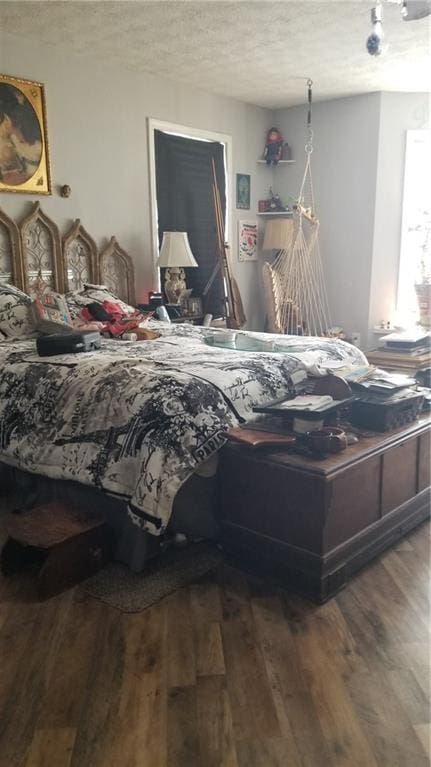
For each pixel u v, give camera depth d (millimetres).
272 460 2084
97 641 1833
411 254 5340
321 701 1577
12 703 1575
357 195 5301
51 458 2420
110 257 4469
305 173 5195
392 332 5359
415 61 4223
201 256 5215
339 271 5527
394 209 5230
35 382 2580
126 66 4316
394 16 3410
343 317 5582
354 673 1683
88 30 3629
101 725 1501
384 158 5125
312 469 1980
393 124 5070
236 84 4793
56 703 1573
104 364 2514
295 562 2088
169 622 1929
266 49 3975
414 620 1936
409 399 2453
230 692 1611
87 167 4234
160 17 3438
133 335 3408
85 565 2180
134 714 1535
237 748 1431
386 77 4609
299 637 1847
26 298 3480
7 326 3322
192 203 5055
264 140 5625
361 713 1536
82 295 3938
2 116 3680
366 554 2258
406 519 2508
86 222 4285
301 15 3408
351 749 1425
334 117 5289
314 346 3123
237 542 2277
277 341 3293
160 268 4891
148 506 2064
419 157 5168
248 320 5844
